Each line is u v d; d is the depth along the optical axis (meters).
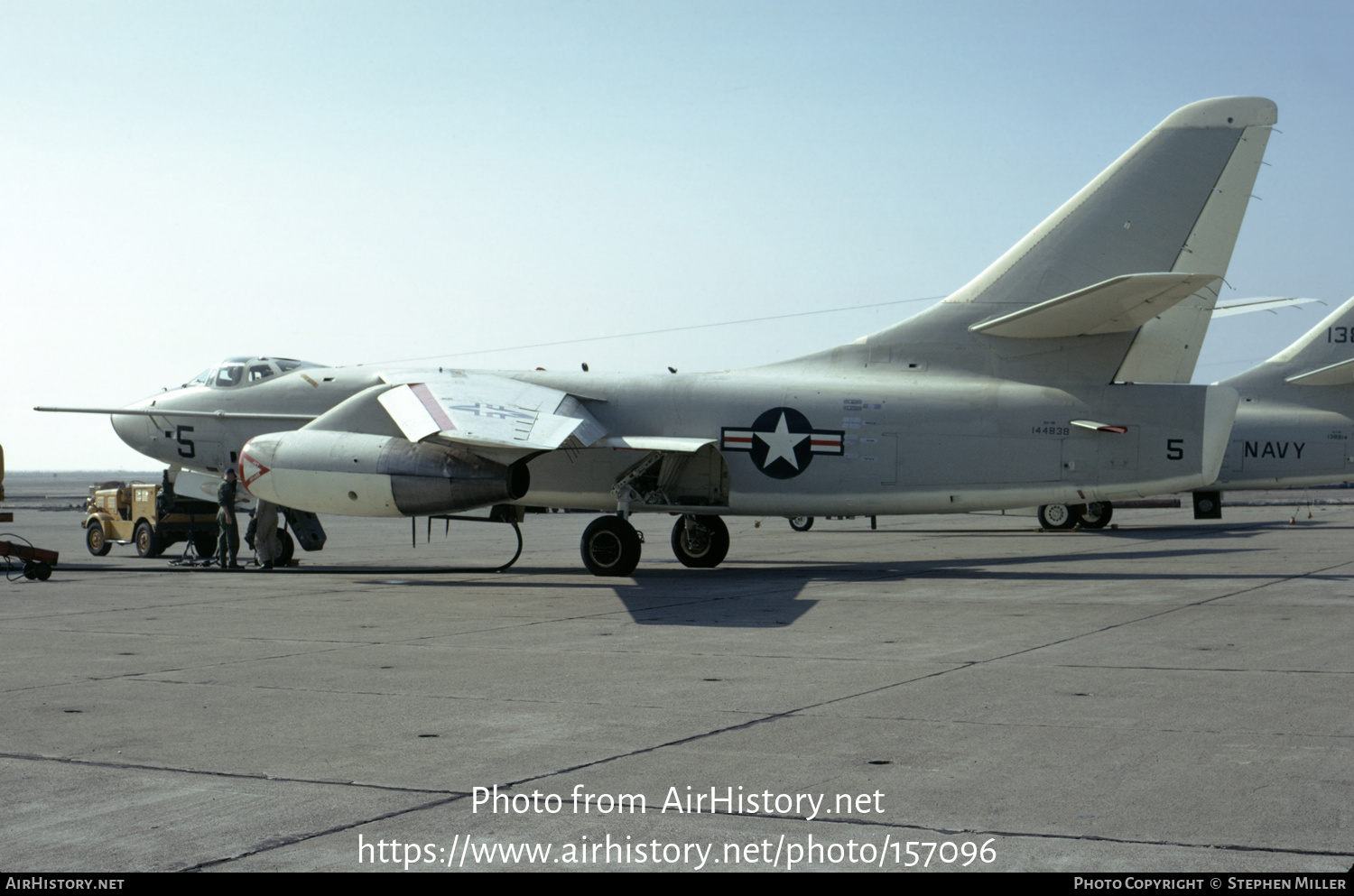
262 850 4.79
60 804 5.43
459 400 16.22
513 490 16.80
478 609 13.52
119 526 24.98
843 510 17.69
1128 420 16.64
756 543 26.89
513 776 5.89
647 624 12.02
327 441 17.39
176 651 10.30
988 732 6.79
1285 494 72.38
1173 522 34.22
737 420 17.92
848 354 18.09
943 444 17.16
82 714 7.46
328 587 16.66
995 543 25.88
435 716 7.38
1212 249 16.45
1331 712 7.28
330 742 6.66
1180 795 5.43
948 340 17.55
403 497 16.75
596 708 7.58
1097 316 15.73
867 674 8.82
